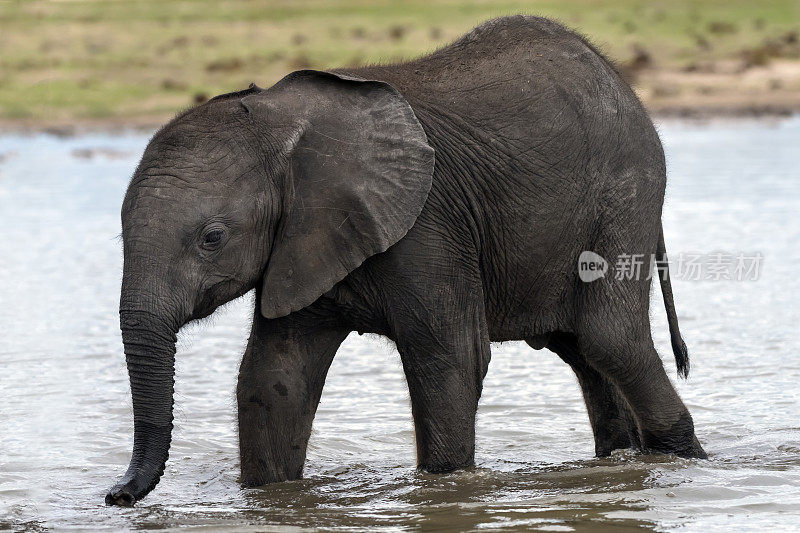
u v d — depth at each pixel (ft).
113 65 166.91
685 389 46.91
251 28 204.54
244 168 31.53
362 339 56.70
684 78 167.43
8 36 183.32
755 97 155.74
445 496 34.32
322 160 32.24
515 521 31.73
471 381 34.58
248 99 32.48
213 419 44.21
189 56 175.11
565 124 35.70
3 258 74.28
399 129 32.89
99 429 42.52
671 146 121.60
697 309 60.23
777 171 104.37
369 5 240.12
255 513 33.22
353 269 32.48
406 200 32.65
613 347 36.88
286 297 32.22
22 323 58.85
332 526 31.68
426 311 33.60
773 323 56.85
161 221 30.48
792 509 32.71
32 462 38.91
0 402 45.62
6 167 112.37
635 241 36.86
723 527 31.09
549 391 47.73
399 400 46.78
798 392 46.14
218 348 54.95
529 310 36.60
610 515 32.17
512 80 35.73
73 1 222.69
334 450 40.81
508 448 40.75
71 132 135.03
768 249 72.43
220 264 31.27
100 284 67.82
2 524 32.48
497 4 236.22
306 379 35.37
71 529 31.99
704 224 80.74
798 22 210.38
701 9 229.45
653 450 38.96
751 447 39.91
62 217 88.17
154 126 137.18
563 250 36.17
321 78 33.14
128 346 30.09
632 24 206.90
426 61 36.27
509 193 35.01
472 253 34.58
